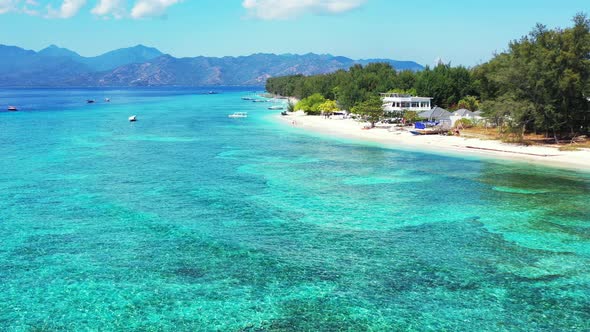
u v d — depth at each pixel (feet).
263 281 100.17
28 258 110.83
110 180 190.49
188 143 304.30
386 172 208.44
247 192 171.83
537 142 278.67
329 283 99.40
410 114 379.55
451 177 197.26
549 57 255.50
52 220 138.21
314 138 331.98
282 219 140.46
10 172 204.64
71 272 103.71
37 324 83.82
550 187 178.70
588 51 258.16
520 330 82.48
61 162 230.27
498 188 177.68
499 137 299.17
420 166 222.48
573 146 261.24
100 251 115.24
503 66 319.06
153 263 108.58
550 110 257.34
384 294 94.73
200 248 117.39
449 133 327.06
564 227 133.39
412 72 581.53
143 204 155.43
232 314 87.45
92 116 522.06
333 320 85.56
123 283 98.99
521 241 122.72
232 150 274.16
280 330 82.48
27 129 377.50
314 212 147.43
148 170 212.02
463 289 96.73
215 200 160.76
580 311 88.48
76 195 166.40
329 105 518.37
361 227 133.69
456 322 84.89
